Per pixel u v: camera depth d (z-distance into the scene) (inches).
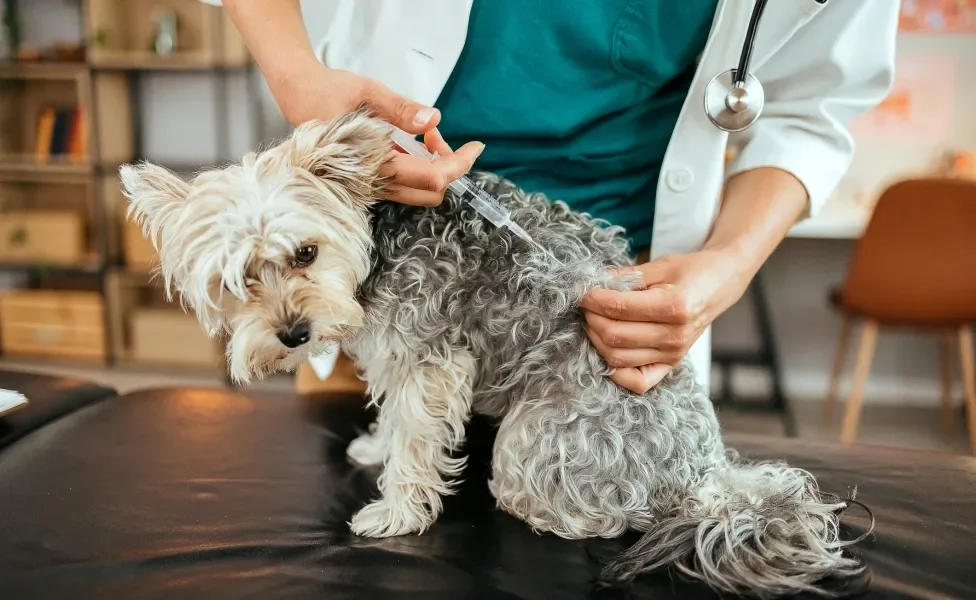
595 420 39.1
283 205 36.6
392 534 38.7
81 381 57.8
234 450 46.9
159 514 39.0
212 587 32.6
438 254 40.9
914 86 141.7
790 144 49.6
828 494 40.1
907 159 144.0
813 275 145.6
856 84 49.4
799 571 32.8
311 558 35.4
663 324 38.6
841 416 137.0
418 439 40.8
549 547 37.6
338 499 41.8
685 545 34.7
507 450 40.5
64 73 145.9
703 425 41.4
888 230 112.0
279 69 43.2
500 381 42.5
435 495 40.6
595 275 41.1
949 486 42.6
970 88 140.2
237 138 156.9
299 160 38.3
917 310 113.7
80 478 42.4
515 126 48.1
